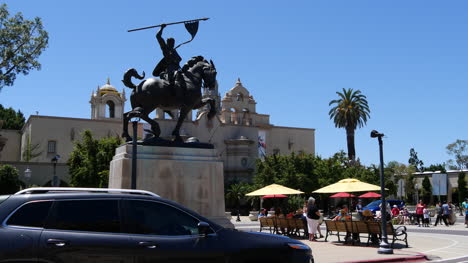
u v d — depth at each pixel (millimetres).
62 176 50000
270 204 55281
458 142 100812
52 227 6102
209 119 16578
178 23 16516
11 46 31312
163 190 15055
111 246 6160
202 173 15719
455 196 70625
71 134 59375
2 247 5770
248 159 66375
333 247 16969
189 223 6785
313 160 55375
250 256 6703
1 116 84375
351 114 64500
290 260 6926
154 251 6309
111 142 45469
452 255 15164
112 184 15508
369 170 57188
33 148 56844
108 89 67750
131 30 16375
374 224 16828
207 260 6500
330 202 60438
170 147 15586
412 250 16078
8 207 6074
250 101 71062
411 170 76688
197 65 16453
